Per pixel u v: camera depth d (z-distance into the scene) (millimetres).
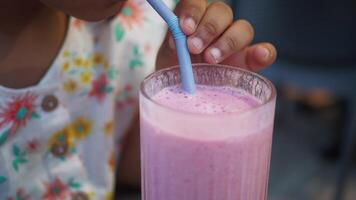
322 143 1196
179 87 398
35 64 539
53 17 554
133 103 650
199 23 419
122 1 432
